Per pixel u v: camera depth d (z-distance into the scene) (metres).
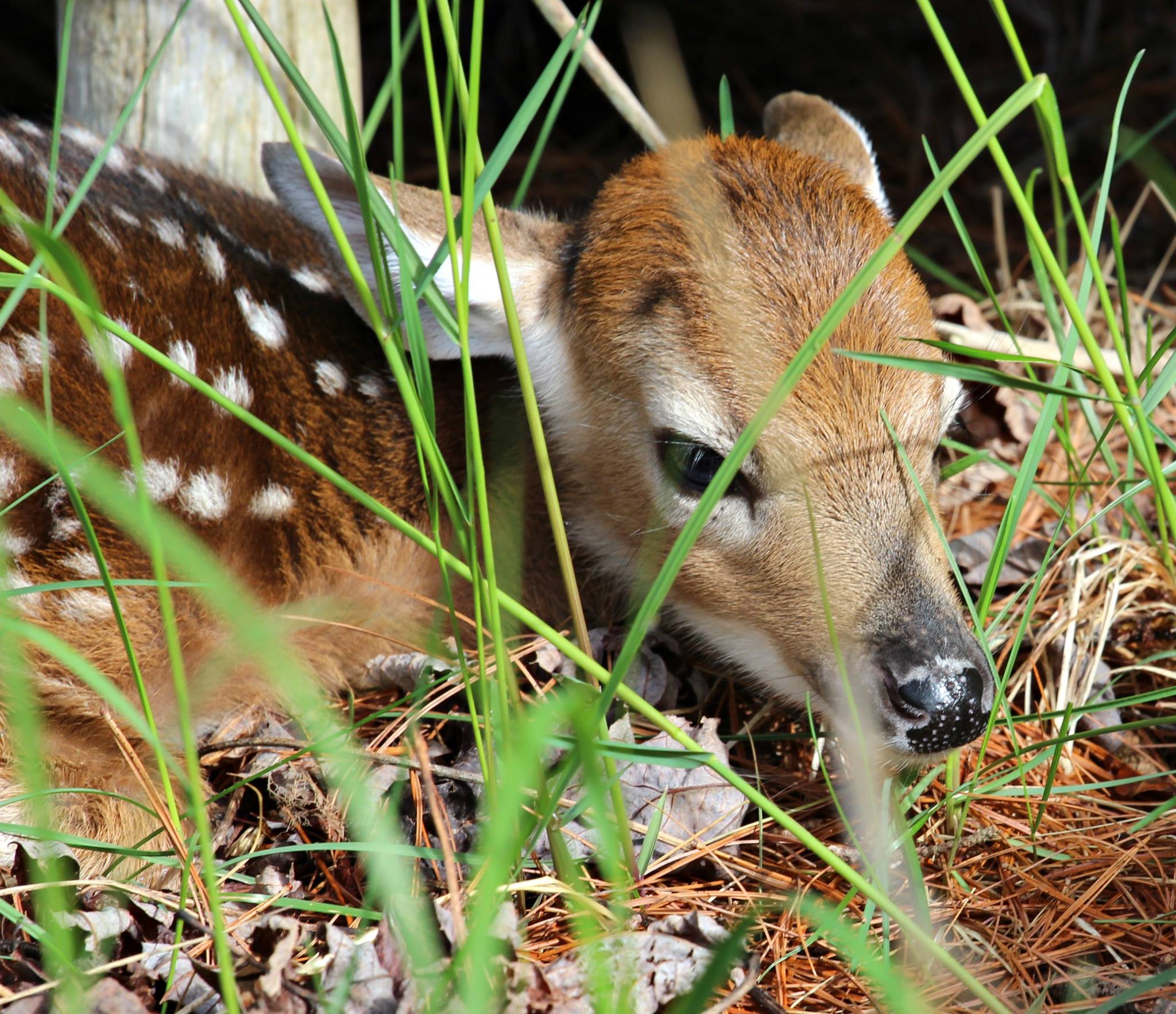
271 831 5.43
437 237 5.91
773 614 5.69
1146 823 5.10
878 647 5.34
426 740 5.76
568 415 6.25
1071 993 4.59
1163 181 5.71
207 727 6.34
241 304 6.41
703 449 5.61
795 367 4.02
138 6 7.85
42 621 5.79
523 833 4.77
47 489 5.75
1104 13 13.80
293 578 6.45
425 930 4.48
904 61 13.82
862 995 4.61
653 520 5.96
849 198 5.82
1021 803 5.65
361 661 6.61
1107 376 4.59
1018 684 6.24
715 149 6.08
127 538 5.89
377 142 12.59
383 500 6.51
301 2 8.07
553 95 13.31
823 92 13.43
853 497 5.48
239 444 6.19
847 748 5.48
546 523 6.66
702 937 4.54
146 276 6.19
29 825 5.05
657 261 5.73
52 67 12.74
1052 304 5.93
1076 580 6.61
